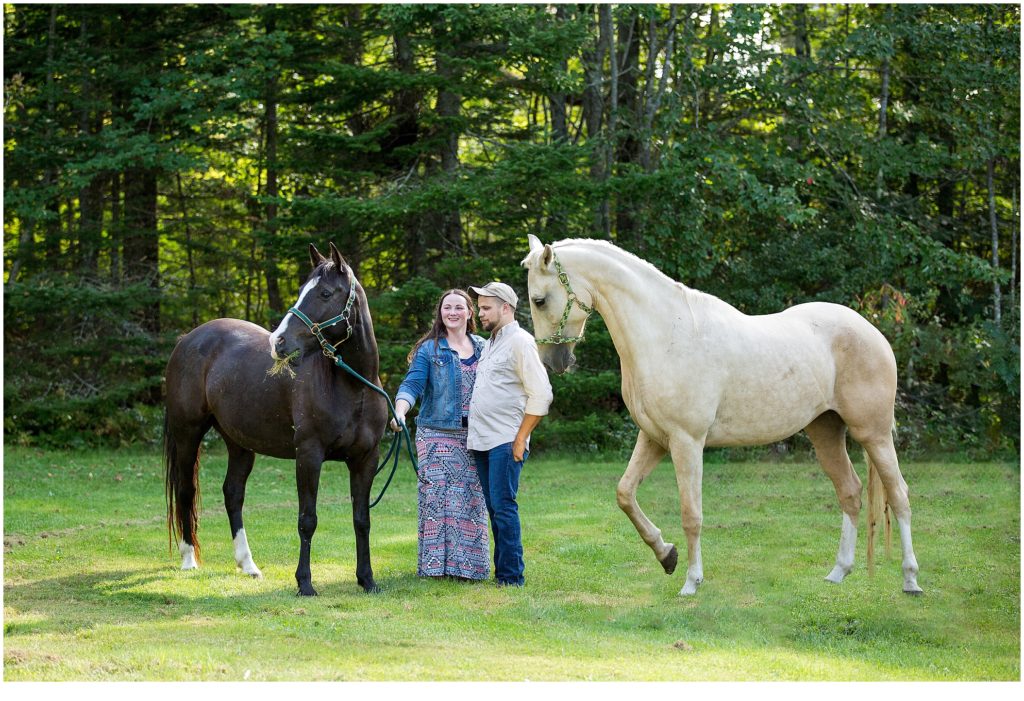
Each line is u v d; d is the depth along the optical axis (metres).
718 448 12.57
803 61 14.17
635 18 14.38
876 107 15.48
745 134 15.49
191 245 15.31
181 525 6.13
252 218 16.09
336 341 5.24
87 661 3.99
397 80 12.34
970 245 15.65
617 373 13.01
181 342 6.35
